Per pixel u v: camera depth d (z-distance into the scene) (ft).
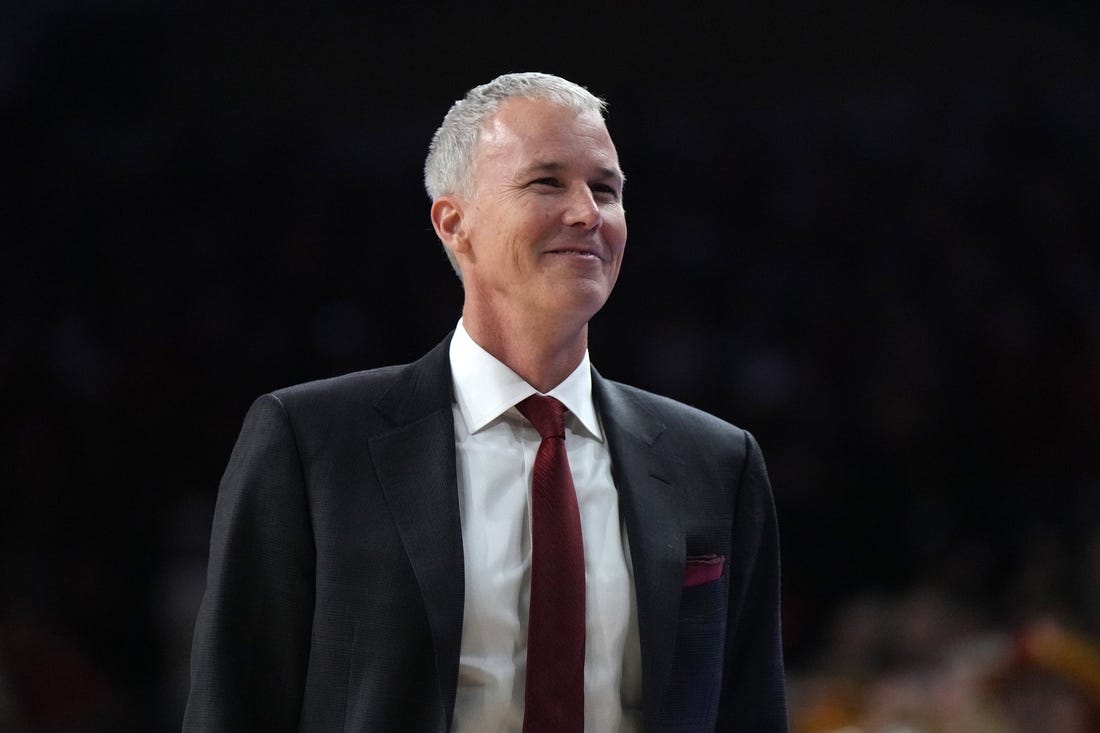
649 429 23.16
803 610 72.43
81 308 93.61
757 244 100.32
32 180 100.78
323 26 109.91
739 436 24.07
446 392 22.36
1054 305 96.12
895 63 111.34
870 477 78.64
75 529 78.28
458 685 20.61
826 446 81.35
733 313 94.27
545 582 20.90
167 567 73.82
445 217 22.99
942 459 81.92
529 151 21.61
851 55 111.45
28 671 66.74
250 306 94.32
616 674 21.24
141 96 106.73
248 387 88.74
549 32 111.96
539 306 21.56
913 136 107.45
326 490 21.27
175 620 69.21
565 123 21.85
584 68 111.65
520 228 21.38
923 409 83.82
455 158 22.72
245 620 21.16
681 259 98.22
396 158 105.09
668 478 22.66
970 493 80.23
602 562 21.59
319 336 92.43
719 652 22.22
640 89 111.14
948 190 103.81
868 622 55.01
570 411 22.53
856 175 104.94
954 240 100.58
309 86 108.78
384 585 20.65
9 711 62.59
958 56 111.45
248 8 109.50
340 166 104.42
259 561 21.26
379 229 100.17
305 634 21.27
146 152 103.19
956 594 69.26
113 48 106.73
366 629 20.56
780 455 81.10
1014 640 42.47
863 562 75.82
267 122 107.04
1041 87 110.01
